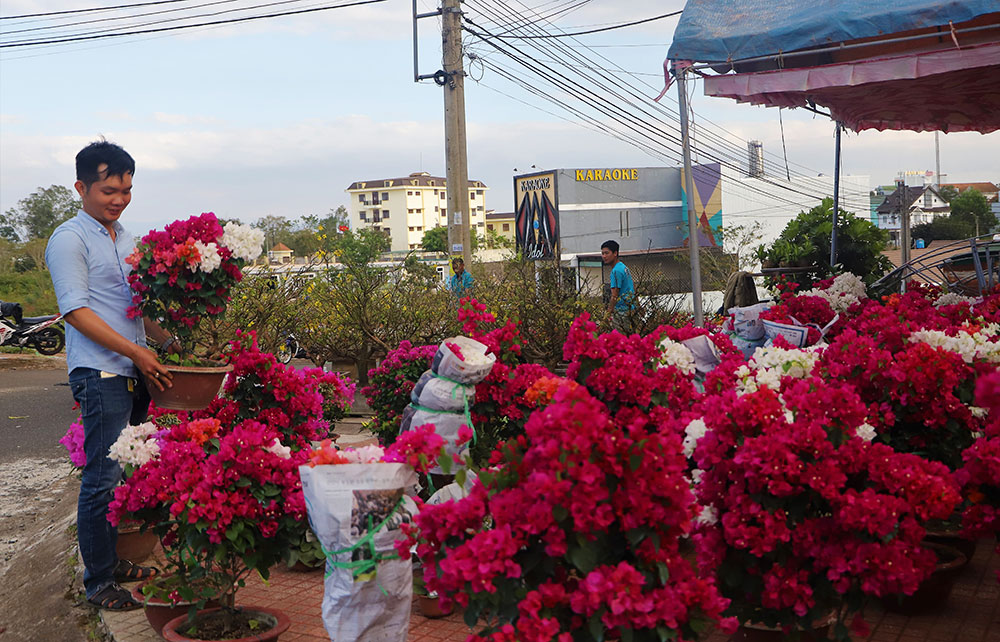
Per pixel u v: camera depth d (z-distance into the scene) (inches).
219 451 150.7
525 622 94.2
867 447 126.1
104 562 186.1
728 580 125.6
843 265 479.2
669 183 2027.6
